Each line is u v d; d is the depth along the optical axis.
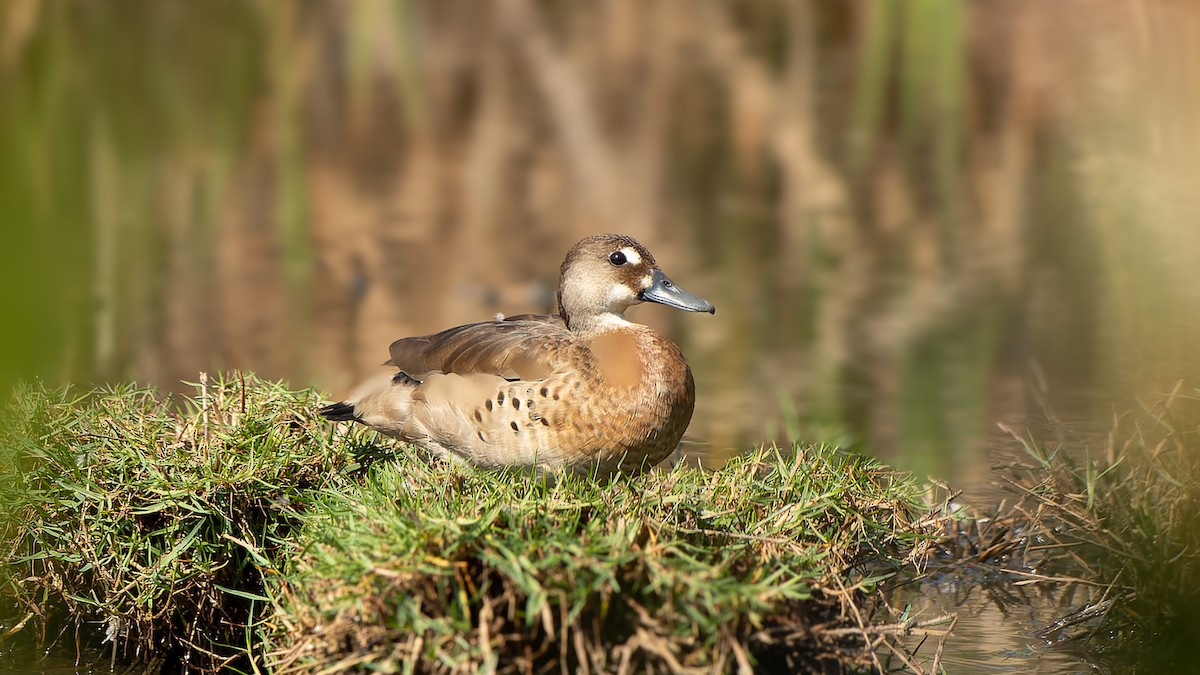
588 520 6.10
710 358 12.33
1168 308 13.29
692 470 7.35
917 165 20.27
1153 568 6.61
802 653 6.01
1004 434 9.88
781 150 20.77
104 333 12.56
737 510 6.65
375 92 23.45
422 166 19.89
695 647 5.57
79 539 6.95
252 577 7.10
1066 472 7.91
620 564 5.70
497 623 5.60
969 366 11.90
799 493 7.07
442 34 26.36
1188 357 11.71
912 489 7.91
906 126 22.16
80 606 7.14
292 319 13.28
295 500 7.14
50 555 6.92
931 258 15.94
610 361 7.66
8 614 7.22
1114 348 12.23
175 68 24.44
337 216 17.50
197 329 12.84
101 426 7.48
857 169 20.05
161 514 7.11
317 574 6.01
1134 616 6.62
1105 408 10.46
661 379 7.71
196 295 14.11
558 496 6.27
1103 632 6.85
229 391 7.88
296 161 20.09
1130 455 7.72
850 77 24.56
